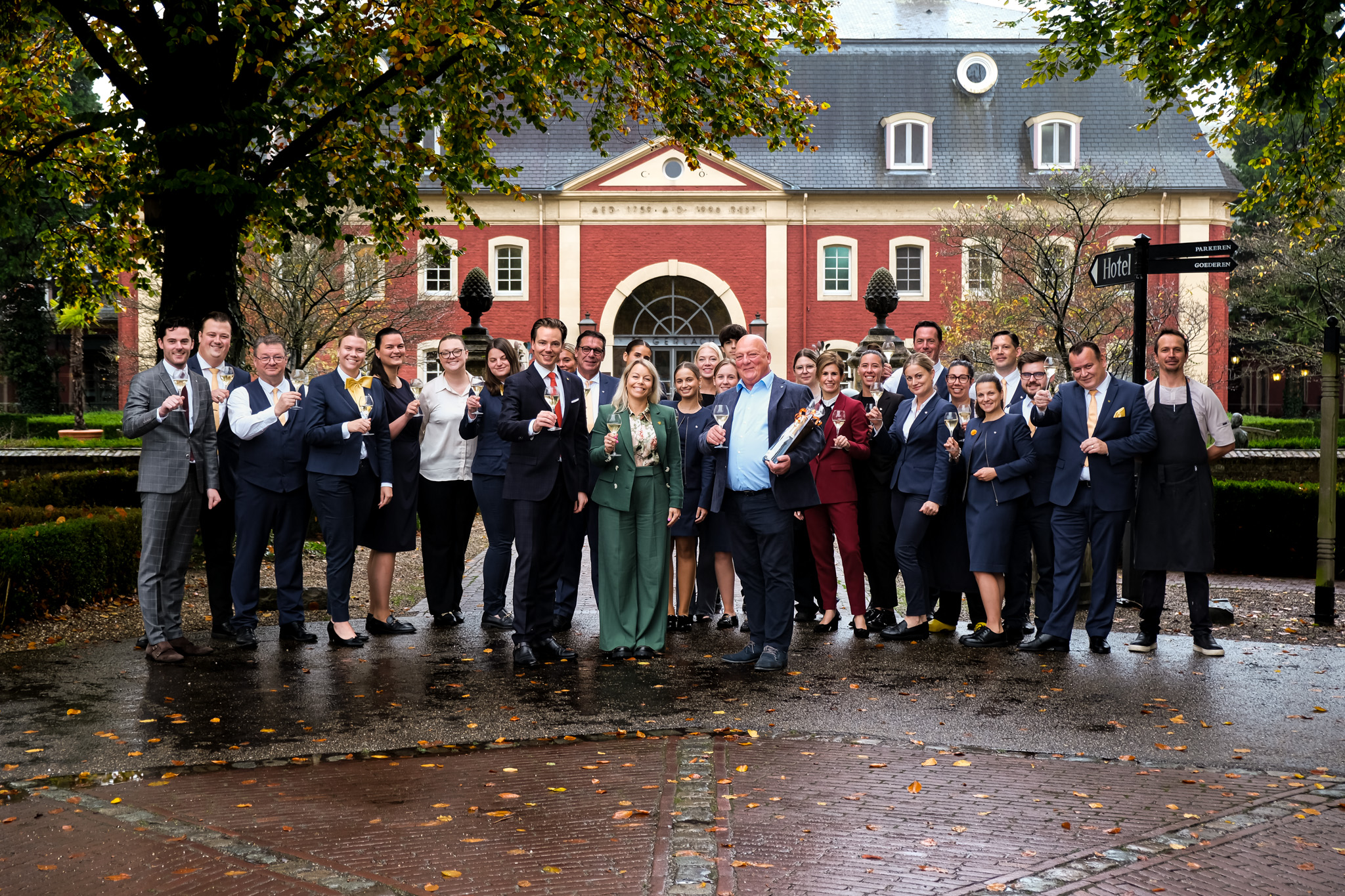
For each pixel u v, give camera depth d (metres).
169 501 7.30
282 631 8.09
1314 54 7.62
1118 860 3.84
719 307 35.91
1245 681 6.71
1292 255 28.64
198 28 10.36
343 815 4.29
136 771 4.89
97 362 45.84
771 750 5.23
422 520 8.84
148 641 7.30
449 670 7.05
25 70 14.14
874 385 8.85
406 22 10.61
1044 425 7.80
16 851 3.90
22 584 8.41
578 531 8.77
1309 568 12.15
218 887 3.60
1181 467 7.49
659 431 7.64
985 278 30.81
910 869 3.76
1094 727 5.66
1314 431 32.16
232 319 11.61
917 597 8.17
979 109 36.50
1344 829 4.17
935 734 5.53
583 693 6.44
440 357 8.94
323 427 7.86
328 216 13.43
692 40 12.45
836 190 35.09
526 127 36.38
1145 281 8.75
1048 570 8.05
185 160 11.04
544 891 3.57
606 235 35.50
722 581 8.84
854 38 38.38
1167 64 11.81
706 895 3.52
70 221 15.05
